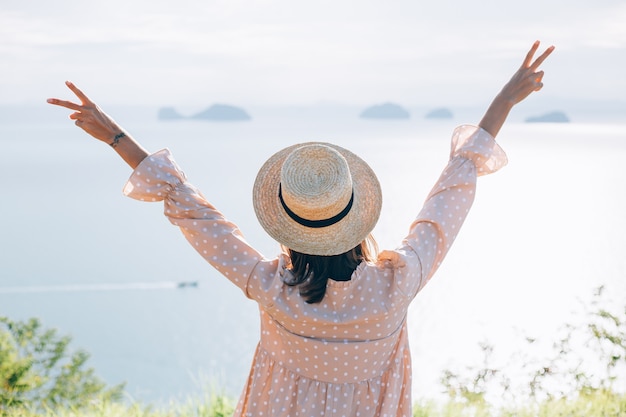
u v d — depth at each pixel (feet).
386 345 7.46
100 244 581.94
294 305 7.22
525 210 617.62
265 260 7.52
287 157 7.18
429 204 7.84
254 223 570.05
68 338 47.75
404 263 7.29
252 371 7.78
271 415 7.45
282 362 7.52
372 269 7.35
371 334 7.32
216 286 424.46
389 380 7.59
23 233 638.94
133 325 336.90
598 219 568.41
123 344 301.84
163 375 253.44
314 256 7.20
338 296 7.22
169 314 357.41
